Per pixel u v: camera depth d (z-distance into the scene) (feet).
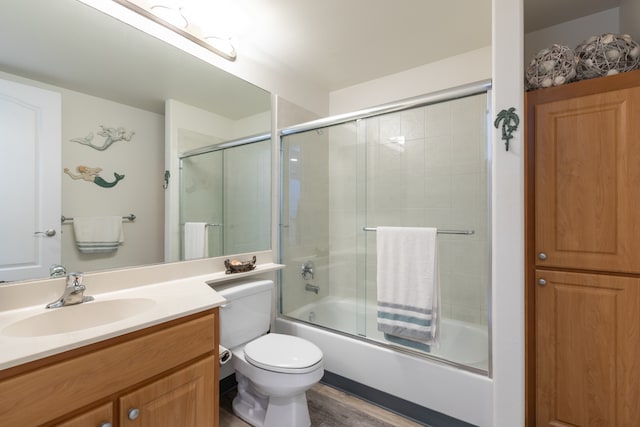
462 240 6.61
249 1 5.32
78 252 4.18
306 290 8.00
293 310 7.72
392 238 5.88
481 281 6.36
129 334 3.12
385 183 7.79
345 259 8.27
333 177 8.60
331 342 6.49
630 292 4.10
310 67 7.91
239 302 5.57
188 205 5.62
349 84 8.93
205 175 5.93
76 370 2.75
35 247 3.79
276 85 7.52
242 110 6.65
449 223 6.84
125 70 4.74
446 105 6.63
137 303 4.05
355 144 8.20
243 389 5.68
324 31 6.32
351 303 8.02
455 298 6.70
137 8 4.80
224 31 6.03
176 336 3.54
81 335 2.82
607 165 4.24
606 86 4.25
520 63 4.18
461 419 4.89
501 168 4.31
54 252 3.95
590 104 4.35
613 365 4.21
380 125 7.73
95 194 4.39
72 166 4.16
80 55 4.24
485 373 4.79
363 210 8.09
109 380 2.96
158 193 5.16
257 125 7.00
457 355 5.48
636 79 4.07
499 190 4.33
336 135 8.41
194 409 3.74
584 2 5.64
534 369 4.75
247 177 6.77
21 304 3.56
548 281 4.64
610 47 4.46
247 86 6.76
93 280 4.23
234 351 5.48
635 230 4.07
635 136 4.07
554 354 4.60
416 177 7.30
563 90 4.54
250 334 5.78
